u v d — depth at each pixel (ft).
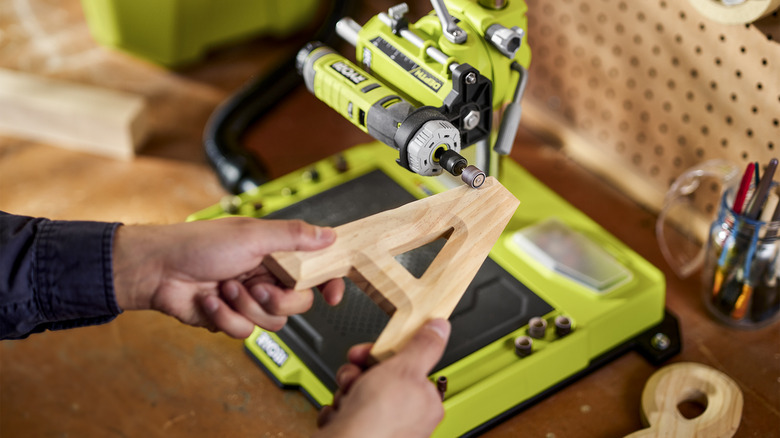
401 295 2.51
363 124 2.93
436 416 2.35
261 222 2.60
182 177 4.48
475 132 2.97
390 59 2.97
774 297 3.46
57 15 5.55
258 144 4.62
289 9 5.24
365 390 2.23
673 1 3.71
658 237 4.02
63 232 2.61
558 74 4.52
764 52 3.40
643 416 3.18
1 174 4.45
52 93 4.66
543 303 3.46
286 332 3.42
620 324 3.47
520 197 4.00
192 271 2.63
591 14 4.17
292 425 3.27
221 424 3.28
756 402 3.29
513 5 2.98
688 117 3.88
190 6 4.85
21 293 2.60
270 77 4.86
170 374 3.48
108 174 4.48
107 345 3.59
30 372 3.49
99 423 3.30
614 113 4.27
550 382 3.34
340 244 2.59
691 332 3.60
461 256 2.62
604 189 4.36
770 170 3.09
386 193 3.95
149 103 4.92
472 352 3.25
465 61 2.85
